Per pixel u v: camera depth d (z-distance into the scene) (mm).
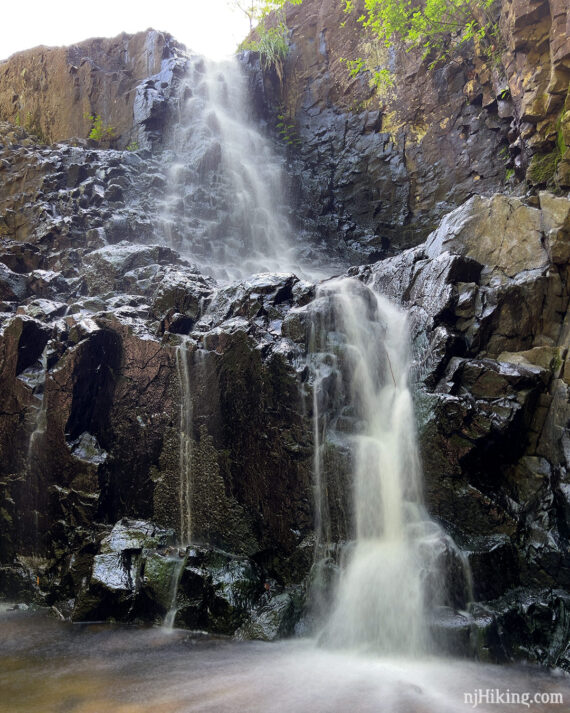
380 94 16859
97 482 8320
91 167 14250
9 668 6102
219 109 17406
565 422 7152
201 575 7160
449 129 15258
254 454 7836
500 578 6668
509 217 8852
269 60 18734
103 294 10867
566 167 9945
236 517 7891
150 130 16625
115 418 8758
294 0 18000
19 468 8781
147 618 7398
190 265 11578
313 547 7266
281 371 7676
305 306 8344
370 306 8852
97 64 19312
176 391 8438
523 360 7777
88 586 7434
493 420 7047
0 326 9750
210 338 8266
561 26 9961
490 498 6930
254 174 16234
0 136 17547
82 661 6258
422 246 10117
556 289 8109
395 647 6344
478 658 6055
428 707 5254
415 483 7293
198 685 5691
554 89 10266
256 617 6895
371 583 6648
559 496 6875
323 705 5289
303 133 18328
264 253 15148
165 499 8391
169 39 18812
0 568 8570
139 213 13375
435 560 6469
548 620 6422
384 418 8008
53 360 8820
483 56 13609
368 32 17297
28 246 12555
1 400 8961
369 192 16422
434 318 8211
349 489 7211
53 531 8375
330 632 6676
